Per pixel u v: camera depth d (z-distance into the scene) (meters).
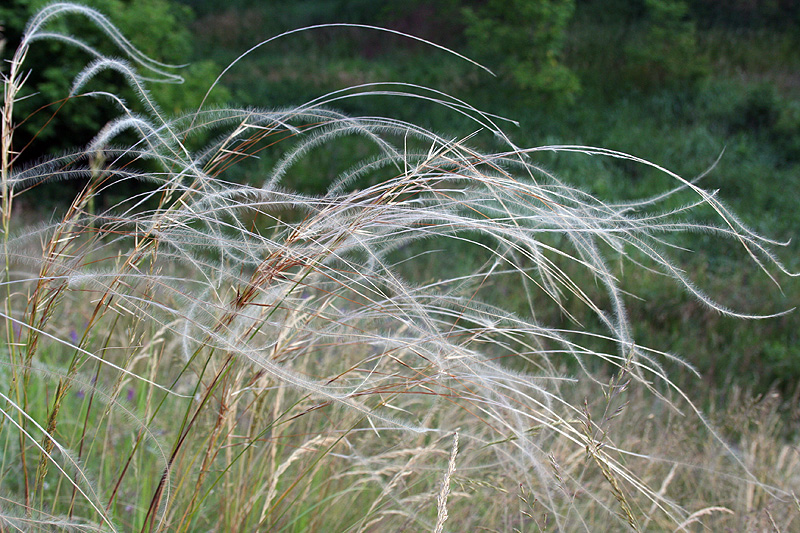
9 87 1.43
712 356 5.67
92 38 8.80
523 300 6.40
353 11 19.56
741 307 6.64
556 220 1.47
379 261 1.46
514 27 12.87
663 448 2.65
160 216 1.43
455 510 2.09
